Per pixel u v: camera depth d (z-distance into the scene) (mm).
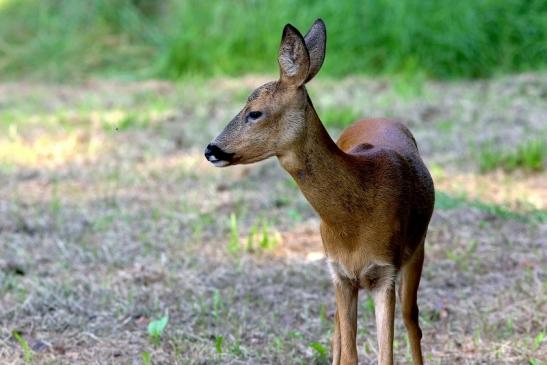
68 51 23047
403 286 7887
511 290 10078
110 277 10570
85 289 10234
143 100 19766
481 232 11906
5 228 12219
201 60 21906
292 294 10188
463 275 10570
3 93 21016
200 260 11133
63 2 24359
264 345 8953
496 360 8531
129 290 10180
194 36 22125
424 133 16484
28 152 15953
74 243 11695
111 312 9648
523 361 8492
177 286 10336
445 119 17344
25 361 8570
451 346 8875
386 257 7281
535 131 16266
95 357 8680
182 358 8578
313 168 7137
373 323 9477
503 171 14391
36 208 13031
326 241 7426
